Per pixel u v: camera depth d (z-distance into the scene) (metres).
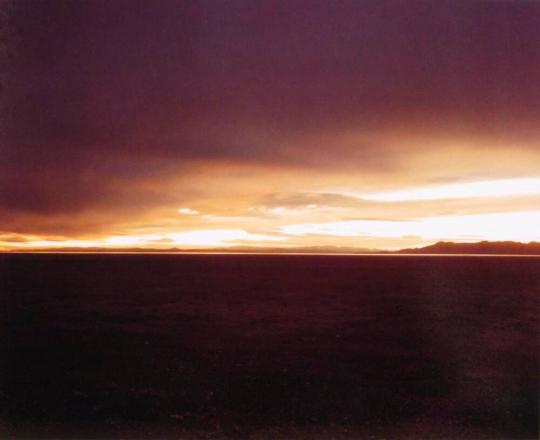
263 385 6.95
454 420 5.91
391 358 8.24
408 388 6.92
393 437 5.50
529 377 7.36
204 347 8.76
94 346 8.77
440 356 8.35
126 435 5.49
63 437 5.44
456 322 11.08
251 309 12.95
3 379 6.99
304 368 7.66
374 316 11.90
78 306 13.23
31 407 6.12
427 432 5.62
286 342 9.23
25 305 13.16
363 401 6.43
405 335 9.90
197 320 11.34
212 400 6.40
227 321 11.25
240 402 6.36
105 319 11.37
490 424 5.86
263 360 8.05
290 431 5.62
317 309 12.98
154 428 5.64
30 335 9.50
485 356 8.35
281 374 7.39
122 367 7.61
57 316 11.65
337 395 6.61
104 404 6.25
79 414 5.96
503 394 6.72
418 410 6.20
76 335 9.60
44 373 7.29
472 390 6.84
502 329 10.43
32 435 5.47
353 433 5.58
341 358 8.18
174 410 6.11
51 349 8.53
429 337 9.68
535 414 6.15
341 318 11.64
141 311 12.54
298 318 11.66
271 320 11.38
